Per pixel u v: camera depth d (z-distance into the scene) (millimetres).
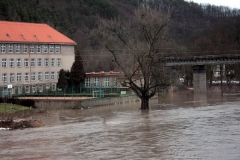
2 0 139500
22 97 84250
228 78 139625
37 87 96812
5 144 40500
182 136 41156
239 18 157625
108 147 37469
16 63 92062
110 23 68188
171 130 45000
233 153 33281
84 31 170625
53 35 103438
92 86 96312
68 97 83125
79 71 100000
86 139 41750
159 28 65625
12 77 91125
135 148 36625
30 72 95125
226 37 140375
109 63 122250
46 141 41438
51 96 85938
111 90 91500
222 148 35094
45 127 51500
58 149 37531
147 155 33906
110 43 68375
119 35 67875
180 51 83188
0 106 68938
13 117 60125
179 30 178250
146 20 65625
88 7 197875
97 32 69500
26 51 94438
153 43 65938
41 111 68125
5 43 89562
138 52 65688
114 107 76750
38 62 97375
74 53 106938
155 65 67625
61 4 193125
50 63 100312
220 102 79625
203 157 32500
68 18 180875
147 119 55469
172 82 69062
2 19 132000
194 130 44312
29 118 60469
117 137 42188
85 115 64188
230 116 54969
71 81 99500
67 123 55031
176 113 61375
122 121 54562
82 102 73812
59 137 43438
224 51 131500
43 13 159500
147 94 69938
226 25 151000
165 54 69125
